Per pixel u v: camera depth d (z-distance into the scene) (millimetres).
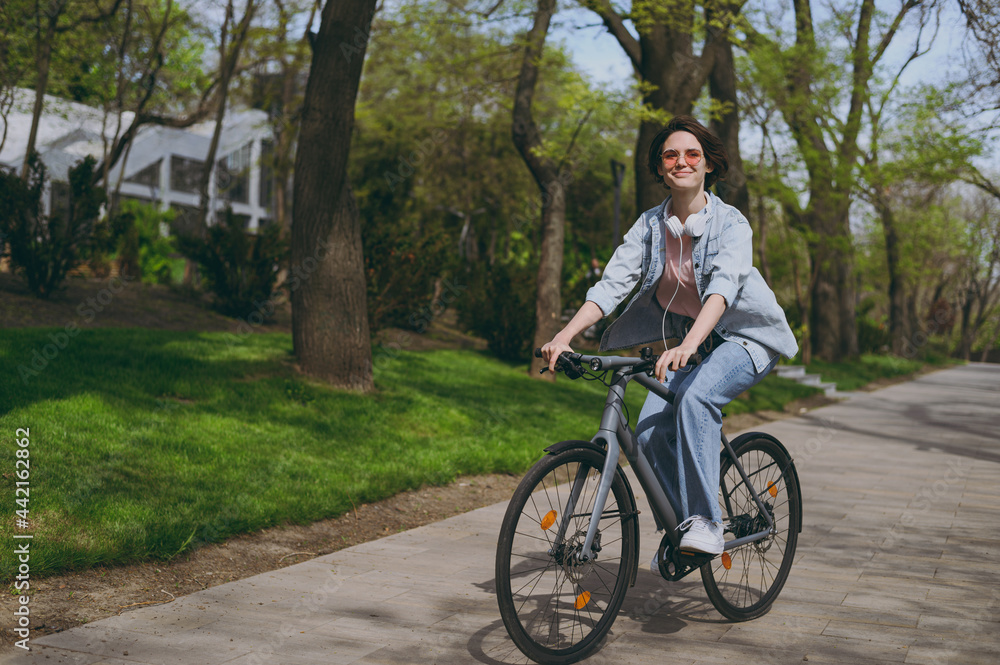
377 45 17156
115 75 19469
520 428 8477
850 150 20078
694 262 3092
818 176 20047
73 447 5188
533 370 12781
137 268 17312
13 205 10969
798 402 15195
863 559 4504
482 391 10414
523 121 13297
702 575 3291
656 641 3180
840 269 27422
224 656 2939
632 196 32062
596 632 3059
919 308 55000
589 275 16578
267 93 21062
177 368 7965
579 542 2928
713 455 3049
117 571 3773
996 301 56500
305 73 20109
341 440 6871
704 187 3254
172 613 3369
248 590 3730
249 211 36000
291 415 7270
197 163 33719
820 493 6543
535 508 2814
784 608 3627
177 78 22328
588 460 2949
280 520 4789
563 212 13328
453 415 8477
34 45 16984
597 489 2977
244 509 4719
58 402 6031
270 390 7812
